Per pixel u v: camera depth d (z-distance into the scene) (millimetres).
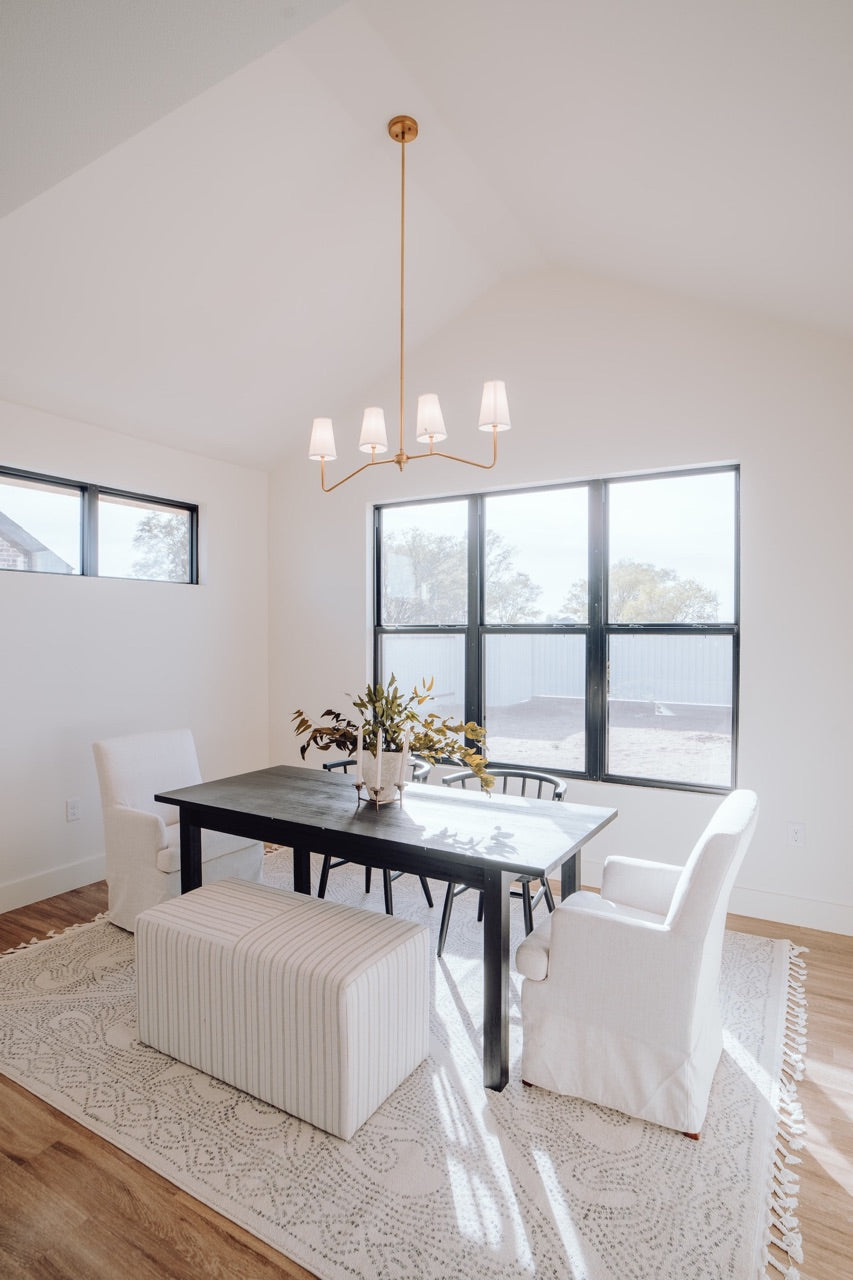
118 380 3490
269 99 2441
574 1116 1976
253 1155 1815
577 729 3900
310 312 3586
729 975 2766
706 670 3531
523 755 4070
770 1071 2182
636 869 2449
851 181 2021
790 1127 1937
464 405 4094
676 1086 1888
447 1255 1530
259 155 2648
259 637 4883
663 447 3510
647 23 1729
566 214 3080
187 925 2191
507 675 4117
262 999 1983
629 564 3738
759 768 3291
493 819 2500
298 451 4762
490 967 2076
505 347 3953
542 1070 2074
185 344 3447
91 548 3787
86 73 1403
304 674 4797
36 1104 2018
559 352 3795
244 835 2639
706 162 2242
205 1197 1684
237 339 3559
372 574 4562
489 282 3961
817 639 3156
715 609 3516
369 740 2715
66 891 3650
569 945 2025
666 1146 1860
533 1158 1812
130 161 2484
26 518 3533
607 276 3621
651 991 1917
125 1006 2537
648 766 3699
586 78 2074
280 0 1231
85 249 2764
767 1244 1564
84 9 1230
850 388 3082
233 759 4680
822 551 3141
